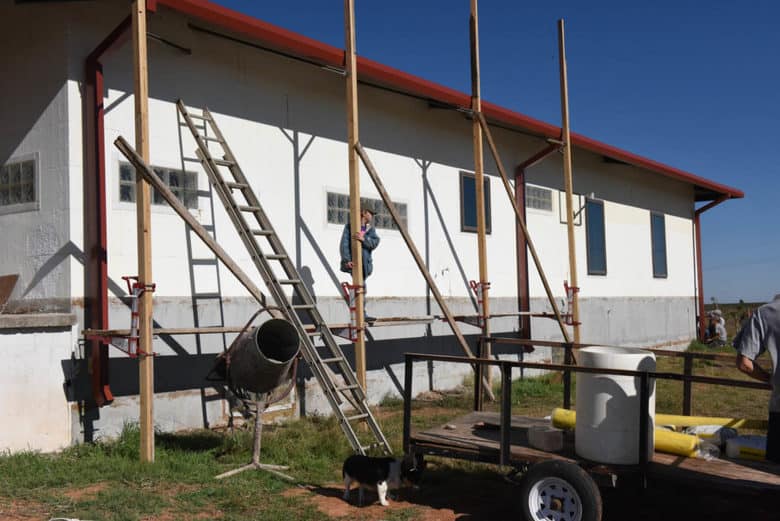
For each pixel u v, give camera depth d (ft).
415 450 20.61
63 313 26.78
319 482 22.65
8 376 24.67
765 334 16.29
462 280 44.42
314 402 34.78
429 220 42.52
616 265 61.11
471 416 23.59
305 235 35.47
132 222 28.73
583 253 56.54
